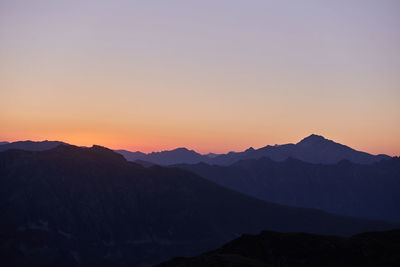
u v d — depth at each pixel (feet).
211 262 364.38
